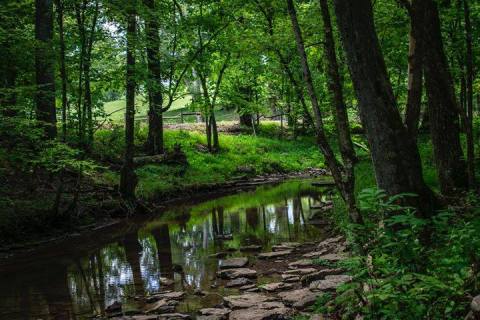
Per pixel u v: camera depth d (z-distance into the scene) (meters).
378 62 6.71
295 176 28.48
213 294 8.01
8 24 14.23
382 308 4.43
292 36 12.41
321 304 6.20
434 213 6.73
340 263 4.85
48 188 15.48
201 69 24.47
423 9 7.57
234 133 36.00
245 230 13.55
